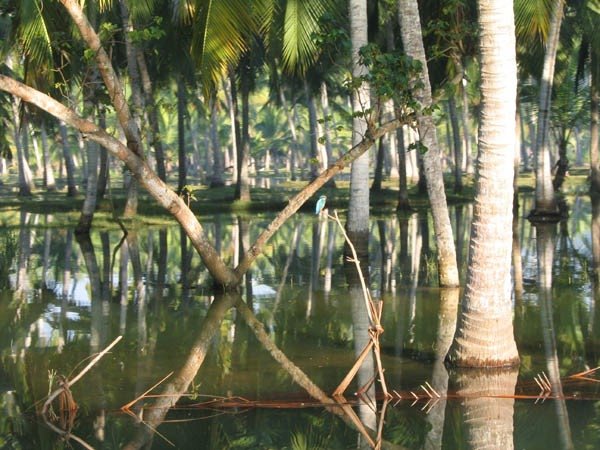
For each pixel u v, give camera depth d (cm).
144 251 2138
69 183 4169
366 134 1395
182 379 973
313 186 1490
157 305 1430
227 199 3762
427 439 755
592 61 3372
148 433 786
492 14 945
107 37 1318
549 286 1525
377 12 2997
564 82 3784
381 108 1392
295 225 2775
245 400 886
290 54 1873
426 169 1533
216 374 989
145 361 1058
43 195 4488
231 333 1207
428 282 1606
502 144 954
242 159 3628
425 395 888
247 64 3588
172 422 819
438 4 2003
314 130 4416
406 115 1366
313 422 809
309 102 4391
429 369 989
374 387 925
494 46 949
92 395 916
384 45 3269
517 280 1595
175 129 7744
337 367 1012
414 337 1158
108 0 1683
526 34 1883
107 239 2378
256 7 1535
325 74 3972
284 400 883
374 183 4053
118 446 753
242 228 2664
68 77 1948
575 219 2711
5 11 1794
